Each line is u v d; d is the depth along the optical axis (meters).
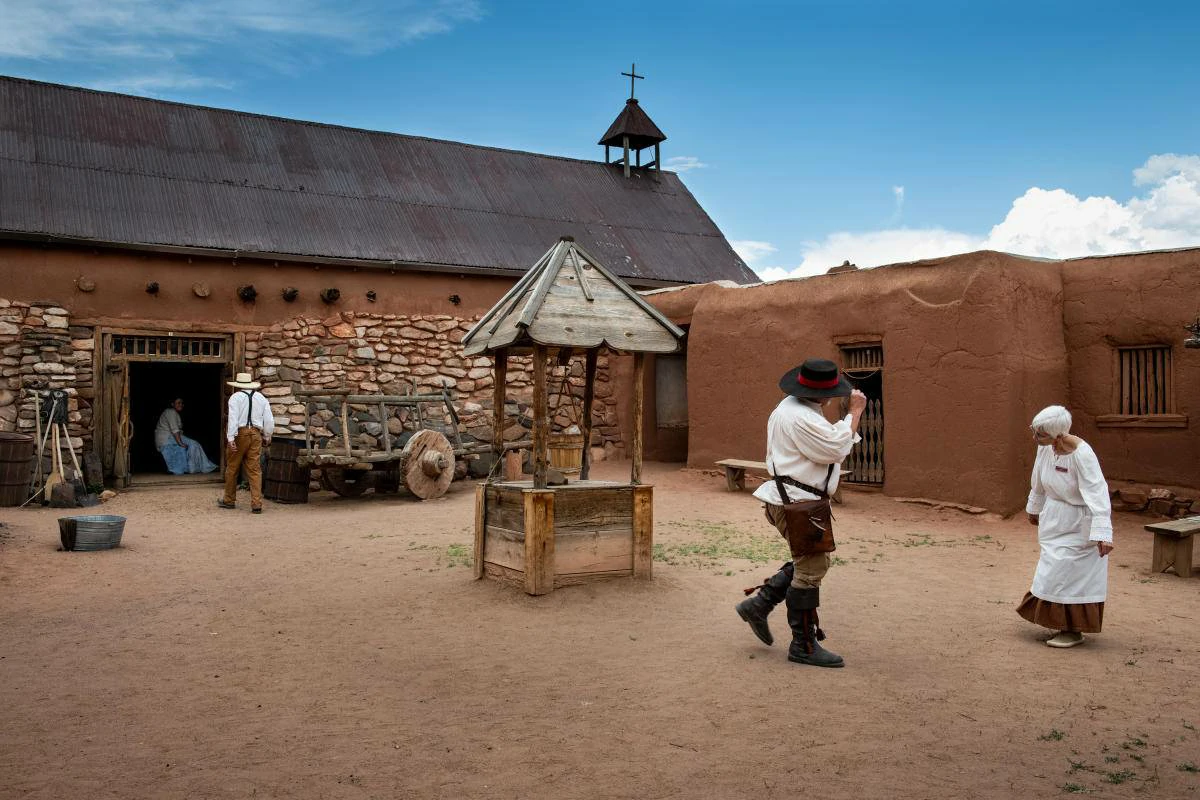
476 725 4.43
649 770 3.85
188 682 5.14
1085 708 4.62
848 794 3.60
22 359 13.09
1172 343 10.42
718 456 14.12
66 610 6.85
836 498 11.90
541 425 7.08
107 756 4.02
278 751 4.09
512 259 16.92
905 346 11.51
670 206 20.86
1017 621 6.46
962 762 3.93
